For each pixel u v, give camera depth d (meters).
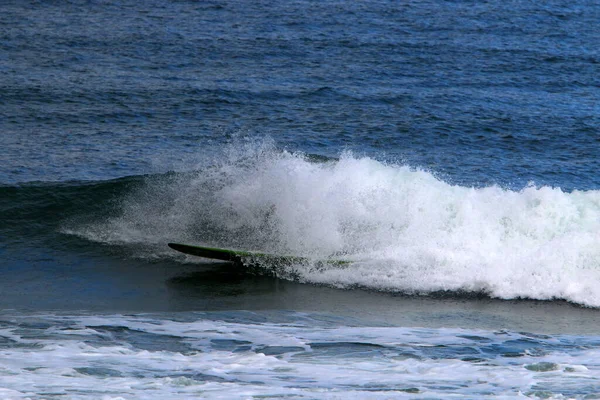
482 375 26.59
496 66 127.50
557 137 87.06
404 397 23.80
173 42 137.62
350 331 33.59
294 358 29.02
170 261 45.75
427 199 45.69
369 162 49.50
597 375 26.52
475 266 41.88
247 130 87.12
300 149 80.69
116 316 35.91
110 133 83.25
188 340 31.61
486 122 92.75
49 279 43.09
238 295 40.34
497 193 45.62
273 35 145.75
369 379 26.00
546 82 117.88
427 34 151.50
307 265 43.66
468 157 78.88
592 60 133.38
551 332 34.34
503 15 171.88
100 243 48.56
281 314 36.97
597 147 83.38
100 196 54.97
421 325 35.34
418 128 89.50
